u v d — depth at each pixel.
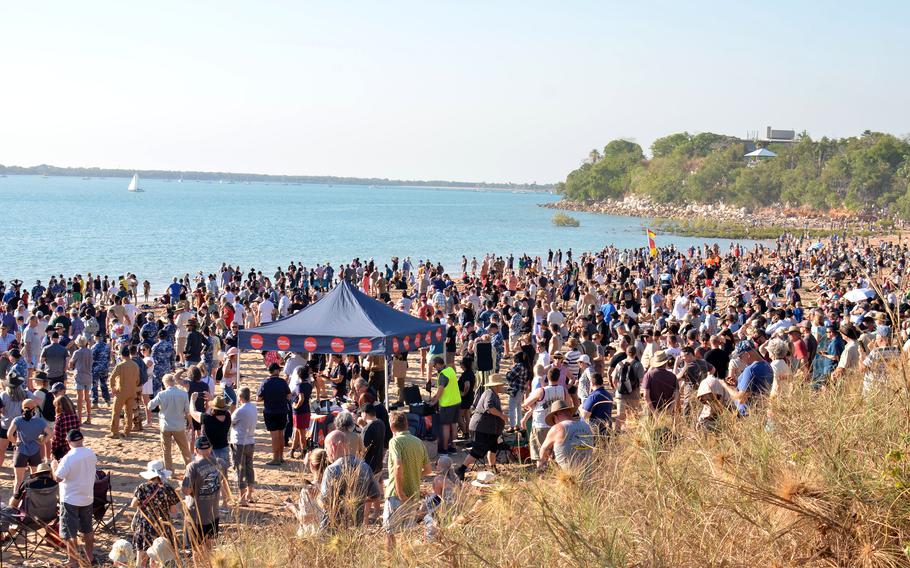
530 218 148.12
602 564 4.39
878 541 4.50
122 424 14.14
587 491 5.29
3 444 11.36
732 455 5.40
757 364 8.30
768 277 37.19
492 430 10.63
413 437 7.34
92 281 31.05
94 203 161.62
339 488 6.44
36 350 16.89
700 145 196.88
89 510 8.37
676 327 15.58
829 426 5.45
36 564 8.39
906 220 119.19
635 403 10.92
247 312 25.95
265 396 11.77
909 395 5.49
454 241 84.19
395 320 13.62
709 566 4.49
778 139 193.25
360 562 5.38
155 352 14.80
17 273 45.94
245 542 5.91
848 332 10.03
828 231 105.00
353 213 151.00
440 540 5.03
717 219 136.38
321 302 13.69
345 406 11.55
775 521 4.77
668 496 5.01
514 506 5.17
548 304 24.38
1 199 177.50
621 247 80.25
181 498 7.42
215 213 132.38
